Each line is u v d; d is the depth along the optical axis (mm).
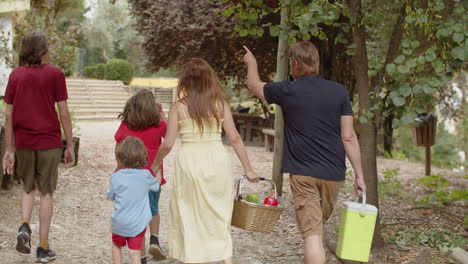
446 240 5211
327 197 3654
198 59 3826
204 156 3668
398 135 17219
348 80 11797
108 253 4824
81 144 11844
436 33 4277
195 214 3631
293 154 3629
